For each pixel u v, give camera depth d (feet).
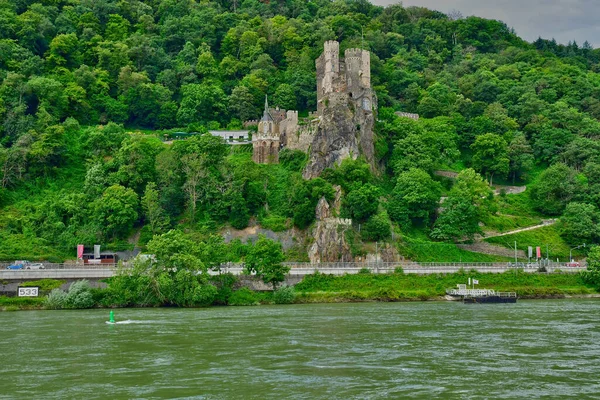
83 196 485.15
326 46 584.81
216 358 192.65
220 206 483.51
